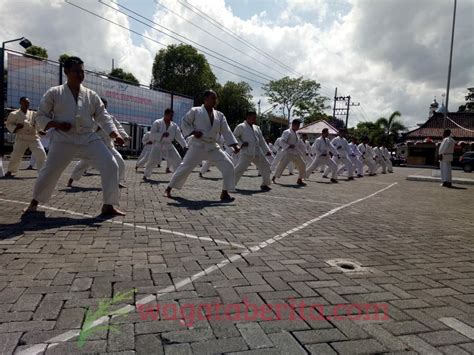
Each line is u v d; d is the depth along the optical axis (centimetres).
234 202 672
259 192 855
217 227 462
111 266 306
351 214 612
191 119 674
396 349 199
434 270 336
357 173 1705
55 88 468
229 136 707
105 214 501
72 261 314
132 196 686
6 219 449
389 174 2094
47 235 388
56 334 201
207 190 831
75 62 464
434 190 1153
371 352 196
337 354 192
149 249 358
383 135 5403
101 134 562
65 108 467
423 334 216
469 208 760
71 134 475
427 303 261
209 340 201
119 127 855
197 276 293
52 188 498
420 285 295
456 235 489
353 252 382
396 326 225
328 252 377
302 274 307
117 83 1986
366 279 303
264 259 343
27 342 192
